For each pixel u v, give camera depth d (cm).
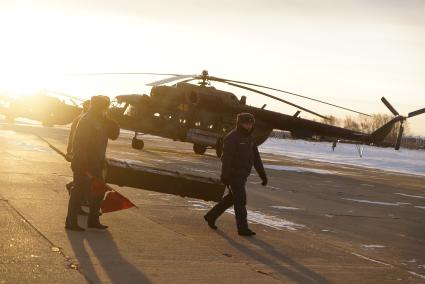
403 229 1465
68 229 1057
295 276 871
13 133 4247
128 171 1167
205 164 2970
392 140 9569
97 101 1068
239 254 988
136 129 3709
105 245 962
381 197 2228
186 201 1556
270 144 8250
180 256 931
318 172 3253
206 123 3706
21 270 776
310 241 1168
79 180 1058
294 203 1758
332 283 849
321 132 3791
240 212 1163
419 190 2730
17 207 1234
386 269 978
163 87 3666
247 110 3741
